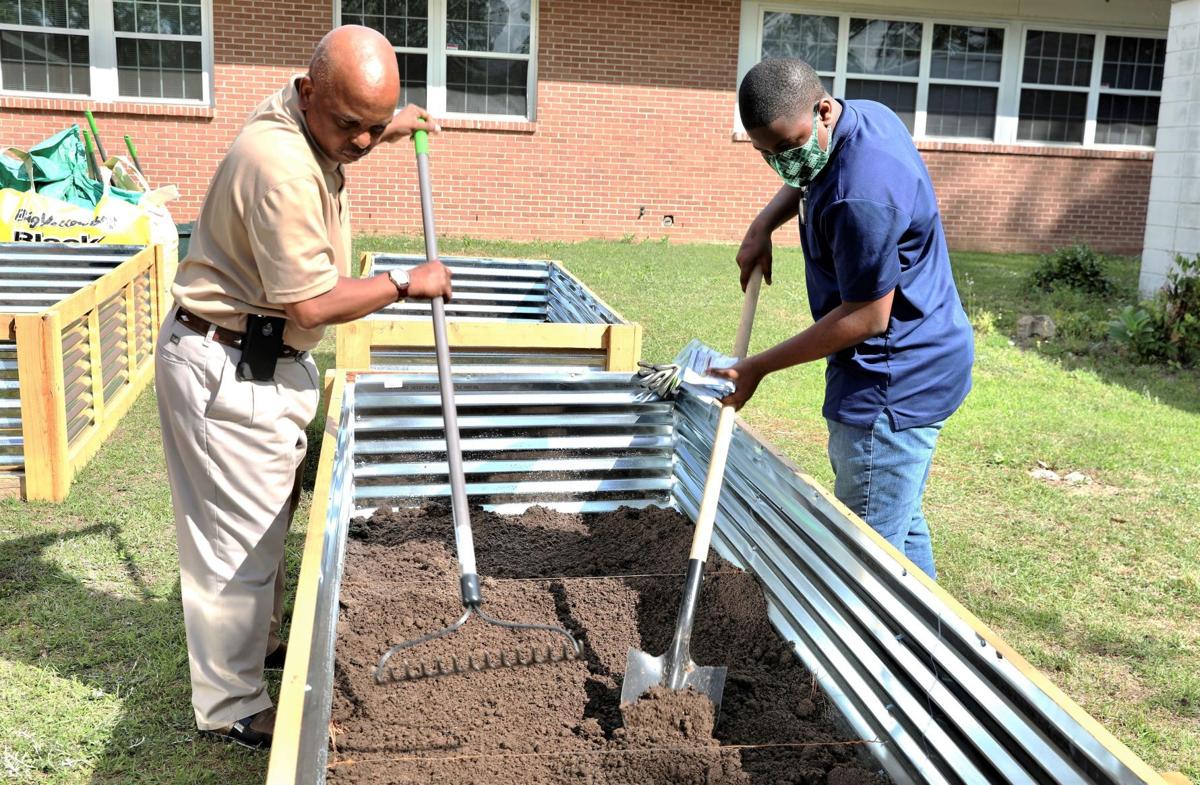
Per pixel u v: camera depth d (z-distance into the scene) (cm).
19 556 419
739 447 318
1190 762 307
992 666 185
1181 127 975
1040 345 901
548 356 458
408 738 238
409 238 1298
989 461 588
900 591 217
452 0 1297
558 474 374
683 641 259
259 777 286
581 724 246
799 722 252
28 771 286
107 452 549
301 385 280
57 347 471
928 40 1428
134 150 1112
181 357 263
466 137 1316
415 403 356
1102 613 402
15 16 1200
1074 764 163
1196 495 538
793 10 1384
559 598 309
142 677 334
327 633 230
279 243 244
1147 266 1034
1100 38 1468
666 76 1351
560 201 1358
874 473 298
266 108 250
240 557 278
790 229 1440
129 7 1216
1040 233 1494
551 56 1318
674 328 888
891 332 286
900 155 261
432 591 307
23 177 798
